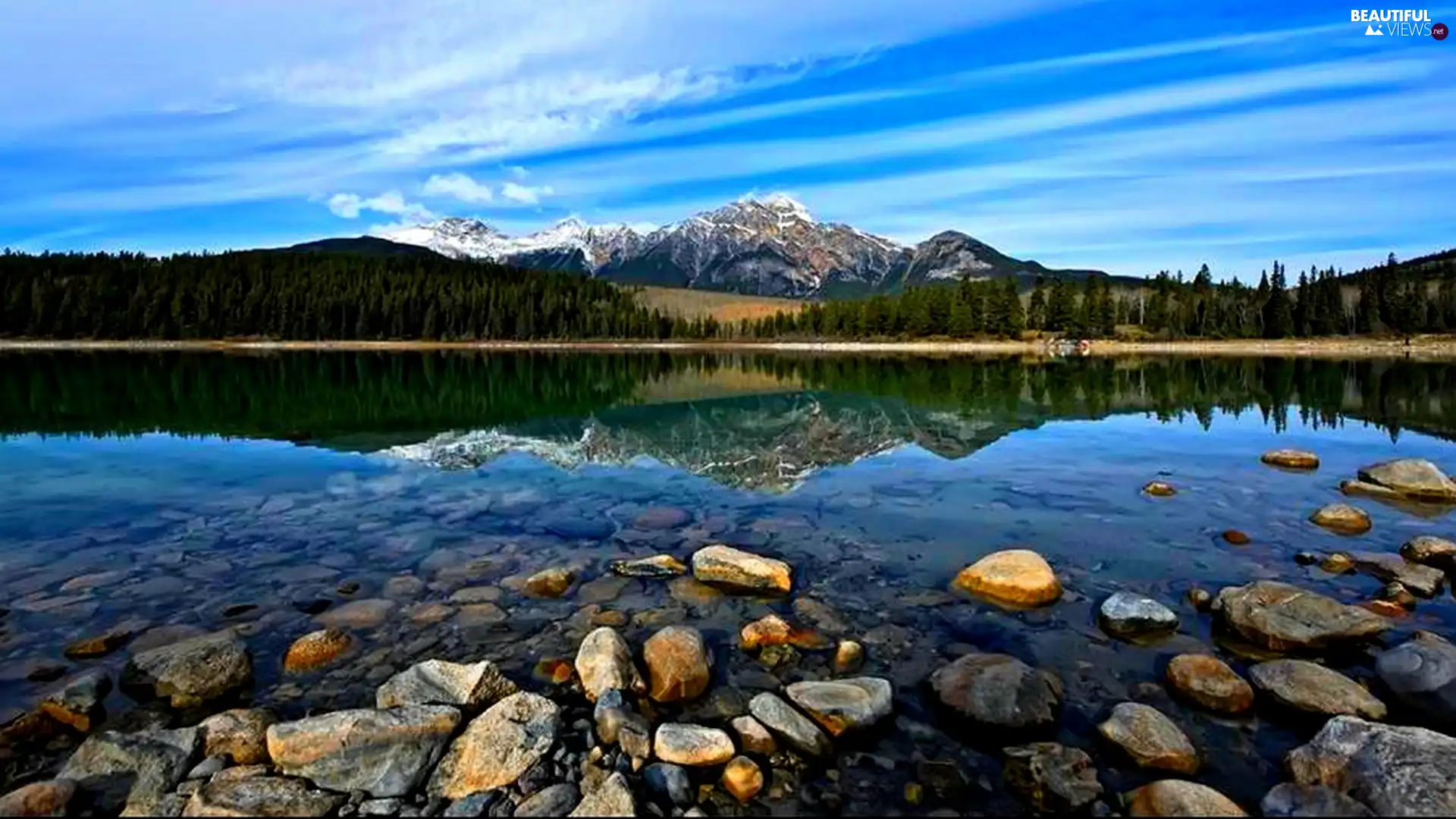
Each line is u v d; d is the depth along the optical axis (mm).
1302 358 66500
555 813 4738
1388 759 4832
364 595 8523
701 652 6633
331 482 14555
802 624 7703
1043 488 13906
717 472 15688
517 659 6957
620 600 8375
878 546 10367
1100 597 8414
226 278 108438
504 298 117000
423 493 13641
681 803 4898
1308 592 7305
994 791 5055
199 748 5359
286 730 5250
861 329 109750
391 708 5562
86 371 48312
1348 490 13234
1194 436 20500
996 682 6027
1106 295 100438
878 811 4875
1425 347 77625
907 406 29156
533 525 11445
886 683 6129
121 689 6277
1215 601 7922
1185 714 5941
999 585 8383
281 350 89812
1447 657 6086
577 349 106812
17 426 22375
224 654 6531
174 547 10305
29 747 5543
